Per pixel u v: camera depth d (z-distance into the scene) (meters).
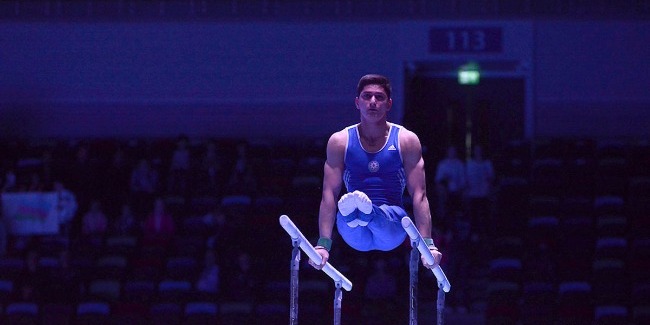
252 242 32.69
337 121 42.31
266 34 42.47
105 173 35.88
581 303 30.11
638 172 37.00
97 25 42.31
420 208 12.81
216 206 34.78
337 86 42.41
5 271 31.62
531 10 42.00
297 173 36.38
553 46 42.19
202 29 42.50
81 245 32.94
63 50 42.19
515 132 43.03
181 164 37.09
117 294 31.20
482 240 34.84
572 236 33.47
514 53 42.00
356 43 42.34
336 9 42.41
